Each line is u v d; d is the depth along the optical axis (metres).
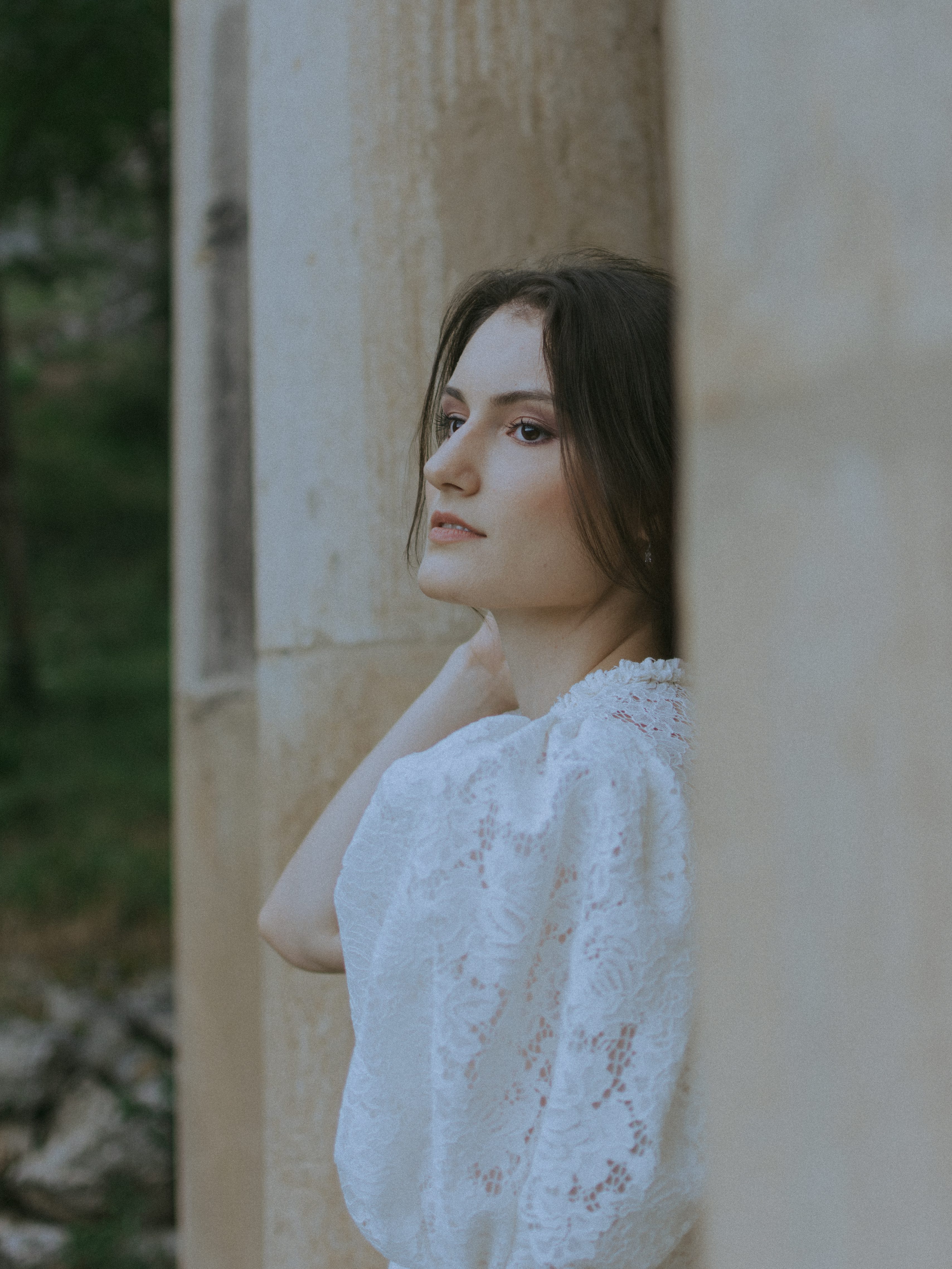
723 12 0.56
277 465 1.96
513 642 1.17
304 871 1.35
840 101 0.52
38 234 12.83
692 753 0.99
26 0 8.16
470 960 0.94
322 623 1.88
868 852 0.52
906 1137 0.51
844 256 0.52
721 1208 0.60
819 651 0.53
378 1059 0.99
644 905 0.91
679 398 1.07
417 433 1.46
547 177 1.85
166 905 6.89
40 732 9.74
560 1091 0.90
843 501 0.52
